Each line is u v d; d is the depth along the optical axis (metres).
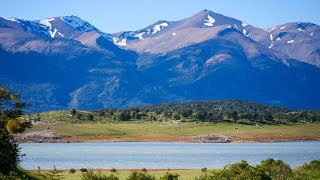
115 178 66.00
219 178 66.31
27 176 64.25
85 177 66.56
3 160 58.22
